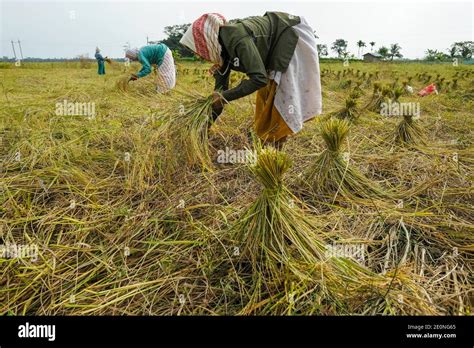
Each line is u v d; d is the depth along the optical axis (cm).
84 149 314
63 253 191
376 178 286
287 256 164
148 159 262
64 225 217
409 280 160
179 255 184
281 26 255
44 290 170
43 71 1139
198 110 253
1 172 281
